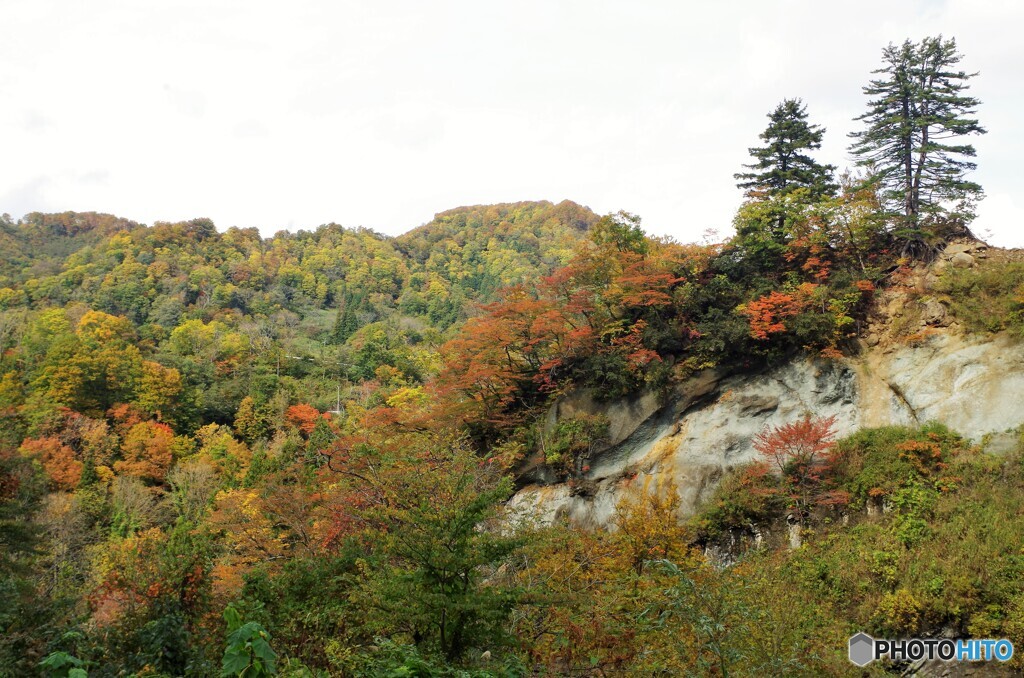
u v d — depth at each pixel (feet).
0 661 31.94
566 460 97.14
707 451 89.81
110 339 223.51
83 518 126.93
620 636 40.37
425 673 24.97
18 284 333.62
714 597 33.19
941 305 88.53
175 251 375.04
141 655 32.60
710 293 97.76
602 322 104.68
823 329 89.56
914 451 75.77
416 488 46.93
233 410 211.00
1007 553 60.23
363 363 253.03
